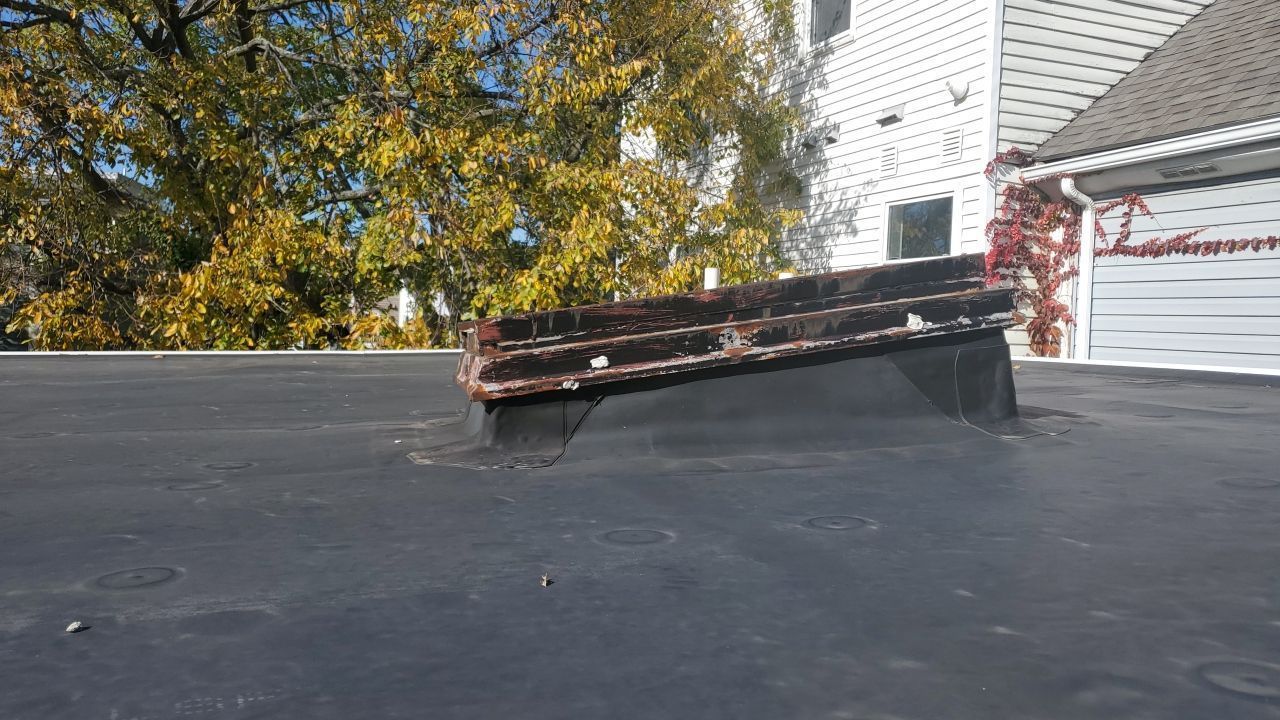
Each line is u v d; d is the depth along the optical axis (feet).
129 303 36.94
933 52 33.01
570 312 6.84
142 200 38.42
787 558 4.17
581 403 6.93
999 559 4.10
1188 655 2.99
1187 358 28.02
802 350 7.04
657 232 35.83
